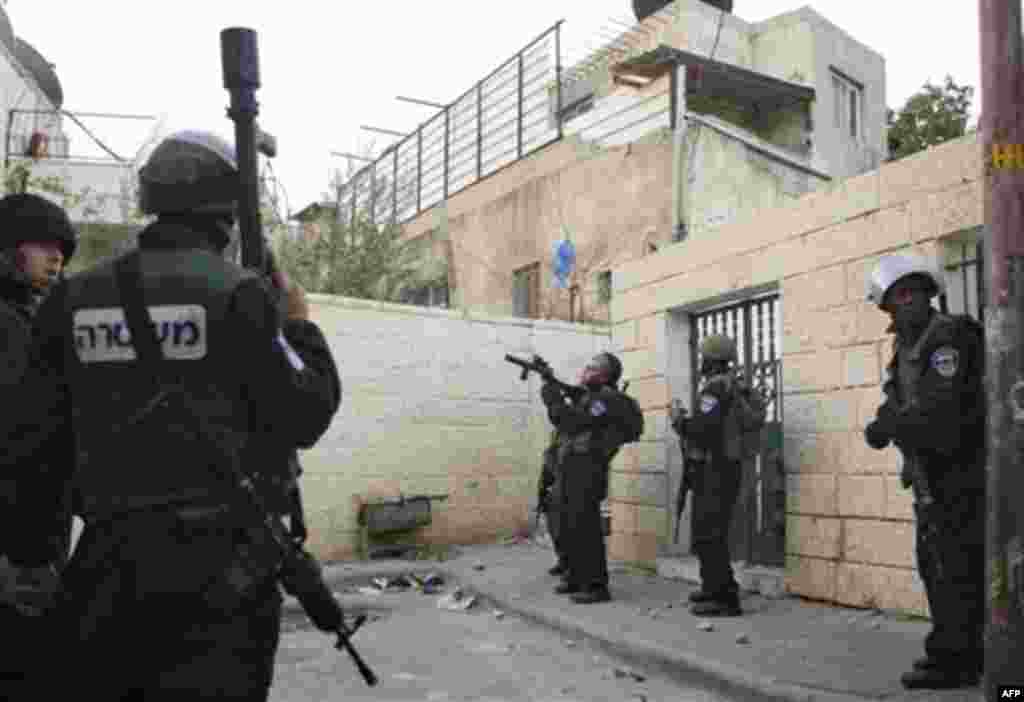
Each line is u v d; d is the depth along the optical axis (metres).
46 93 19.28
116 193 14.81
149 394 2.24
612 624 7.06
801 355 7.74
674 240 14.38
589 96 18.86
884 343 7.02
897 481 6.86
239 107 2.51
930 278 4.98
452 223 20.16
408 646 7.09
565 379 13.16
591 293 15.99
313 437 2.41
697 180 14.70
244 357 2.28
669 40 18.30
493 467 12.52
